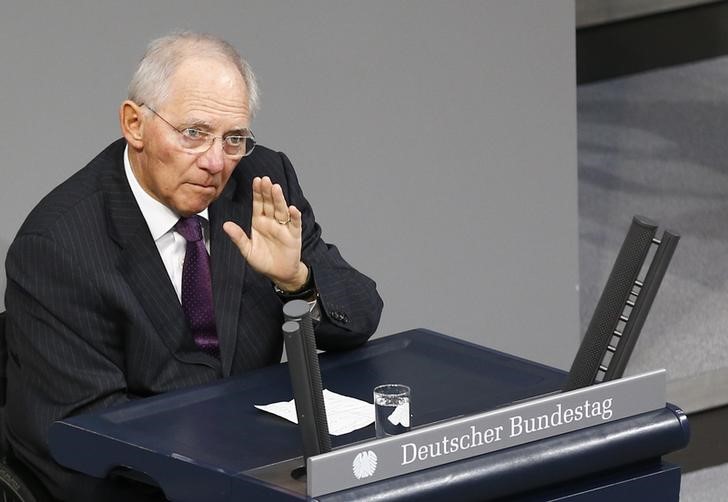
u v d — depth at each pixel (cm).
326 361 805
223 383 766
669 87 1877
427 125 1245
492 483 625
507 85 1279
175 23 1105
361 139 1214
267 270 816
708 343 1478
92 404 802
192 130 796
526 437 642
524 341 1343
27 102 1052
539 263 1333
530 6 1273
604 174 1711
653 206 1666
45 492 790
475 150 1275
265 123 1166
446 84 1247
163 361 830
